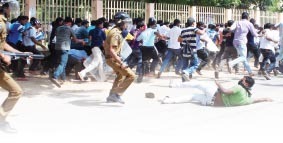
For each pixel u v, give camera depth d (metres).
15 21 13.11
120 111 8.80
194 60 13.20
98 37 12.60
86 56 12.98
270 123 7.96
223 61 14.46
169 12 21.53
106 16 19.45
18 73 12.95
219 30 16.59
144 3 20.72
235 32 13.80
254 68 17.36
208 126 7.65
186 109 9.09
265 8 28.67
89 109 8.95
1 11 7.01
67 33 11.85
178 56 14.47
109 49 9.14
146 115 8.45
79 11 18.66
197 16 22.59
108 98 9.63
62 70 11.89
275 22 25.67
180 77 14.39
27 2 17.23
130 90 11.53
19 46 12.78
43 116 8.22
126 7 20.06
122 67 9.26
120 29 9.34
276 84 13.20
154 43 14.48
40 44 13.24
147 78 13.98
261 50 14.41
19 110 8.72
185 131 7.28
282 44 14.02
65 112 8.62
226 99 9.37
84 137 6.82
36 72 14.38
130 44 13.08
